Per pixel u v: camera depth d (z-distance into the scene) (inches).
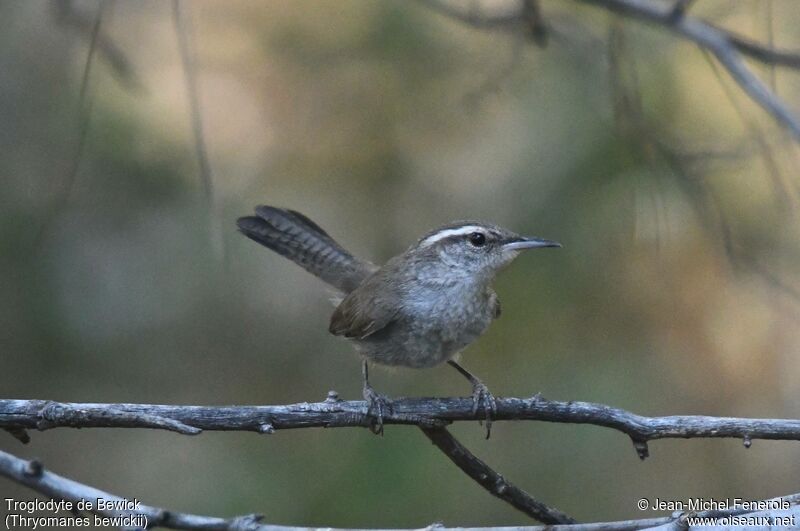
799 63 332.2
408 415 278.8
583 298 445.7
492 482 279.1
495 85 394.6
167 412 257.8
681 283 438.6
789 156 372.5
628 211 409.4
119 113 448.1
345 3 479.5
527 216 442.0
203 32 480.4
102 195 455.5
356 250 488.1
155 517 199.5
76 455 477.1
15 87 453.4
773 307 430.3
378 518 426.6
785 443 469.7
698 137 418.6
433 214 480.4
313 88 486.6
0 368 451.5
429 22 465.7
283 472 442.9
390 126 482.6
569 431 453.4
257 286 490.9
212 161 463.5
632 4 340.5
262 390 485.1
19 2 454.3
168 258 471.5
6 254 451.2
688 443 465.4
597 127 428.5
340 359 491.2
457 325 354.6
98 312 469.1
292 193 489.1
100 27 356.5
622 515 442.6
